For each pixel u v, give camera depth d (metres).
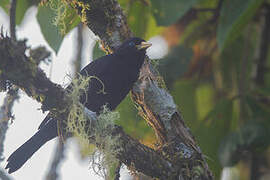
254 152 11.89
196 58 14.04
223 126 12.79
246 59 13.73
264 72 14.05
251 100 12.55
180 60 12.91
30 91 8.57
